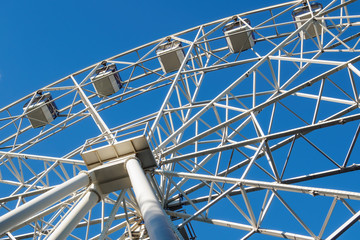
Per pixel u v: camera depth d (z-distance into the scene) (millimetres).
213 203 15688
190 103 22547
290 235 14906
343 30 23641
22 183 23438
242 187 15547
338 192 13523
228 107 19375
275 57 20828
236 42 26453
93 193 15250
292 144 16391
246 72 20250
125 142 16000
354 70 16672
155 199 11617
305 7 26719
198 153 17094
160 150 18016
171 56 26438
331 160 16141
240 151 16797
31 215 12477
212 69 23234
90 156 16281
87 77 26609
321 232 14273
